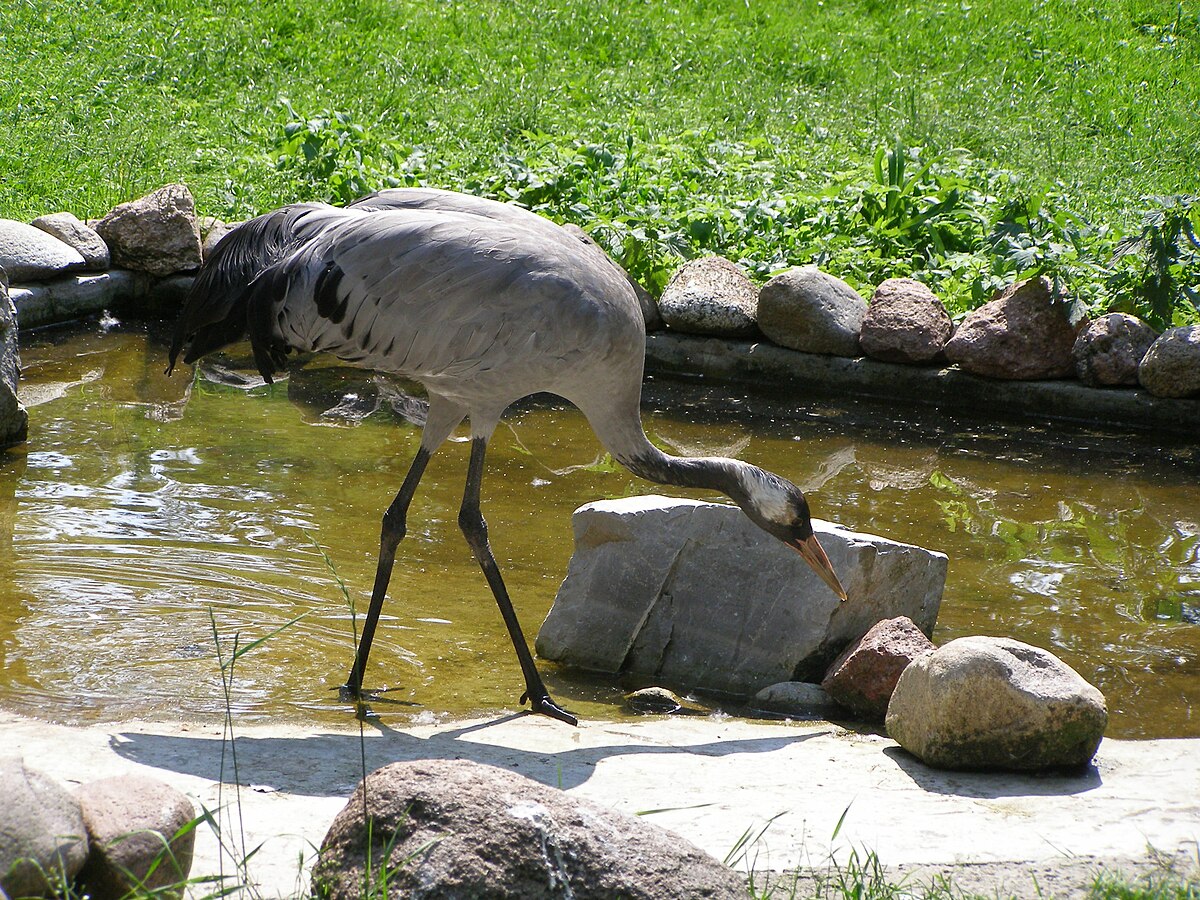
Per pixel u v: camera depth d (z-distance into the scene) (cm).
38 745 673
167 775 643
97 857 489
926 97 2525
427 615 941
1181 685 870
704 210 1858
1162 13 3206
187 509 1105
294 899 520
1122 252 1587
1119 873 571
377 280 838
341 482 1194
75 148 2059
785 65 2861
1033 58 2912
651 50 2880
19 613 891
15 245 1619
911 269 1755
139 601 922
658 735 761
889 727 753
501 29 2883
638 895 498
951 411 1510
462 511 861
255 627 896
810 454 1346
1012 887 563
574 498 1189
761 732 777
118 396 1420
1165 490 1270
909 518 1174
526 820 505
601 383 877
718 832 606
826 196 1908
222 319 880
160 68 2461
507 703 820
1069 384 1477
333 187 1931
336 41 2675
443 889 492
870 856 569
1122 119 2634
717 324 1595
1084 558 1095
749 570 885
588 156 1997
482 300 833
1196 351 1420
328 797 626
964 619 966
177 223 1706
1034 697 692
